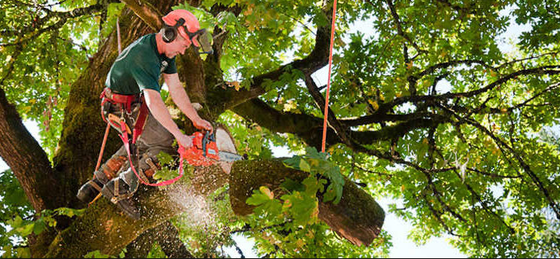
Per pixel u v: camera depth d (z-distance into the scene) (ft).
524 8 26.81
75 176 18.65
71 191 18.40
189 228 17.46
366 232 14.23
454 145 31.78
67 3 28.53
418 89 31.71
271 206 11.66
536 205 31.19
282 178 14.02
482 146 31.07
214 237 18.11
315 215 11.86
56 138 31.96
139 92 12.71
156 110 12.07
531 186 31.37
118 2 22.03
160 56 12.59
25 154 18.03
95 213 14.26
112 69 12.55
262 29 24.49
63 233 14.53
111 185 13.29
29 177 18.07
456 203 31.45
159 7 18.47
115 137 18.85
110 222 14.20
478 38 25.59
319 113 30.68
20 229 12.70
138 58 12.26
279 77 22.98
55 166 18.92
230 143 14.96
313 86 26.81
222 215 17.28
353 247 32.68
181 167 12.53
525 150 32.37
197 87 17.22
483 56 27.22
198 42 12.91
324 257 26.71
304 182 12.03
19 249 11.84
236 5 21.90
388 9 27.96
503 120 29.58
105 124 18.94
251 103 26.68
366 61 27.91
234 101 21.31
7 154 18.07
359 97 28.71
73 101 19.47
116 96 12.65
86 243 14.32
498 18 26.78
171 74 13.02
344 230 14.33
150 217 14.34
